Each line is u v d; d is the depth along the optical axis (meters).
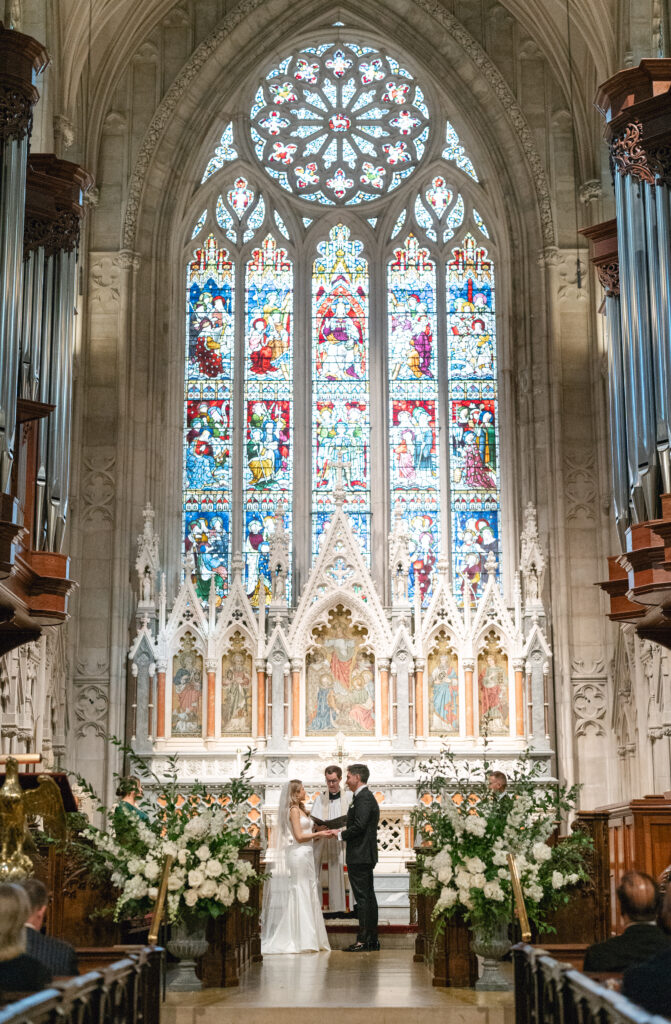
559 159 28.81
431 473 28.58
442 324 29.44
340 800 20.94
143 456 27.62
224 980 13.42
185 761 24.64
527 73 29.22
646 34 24.27
